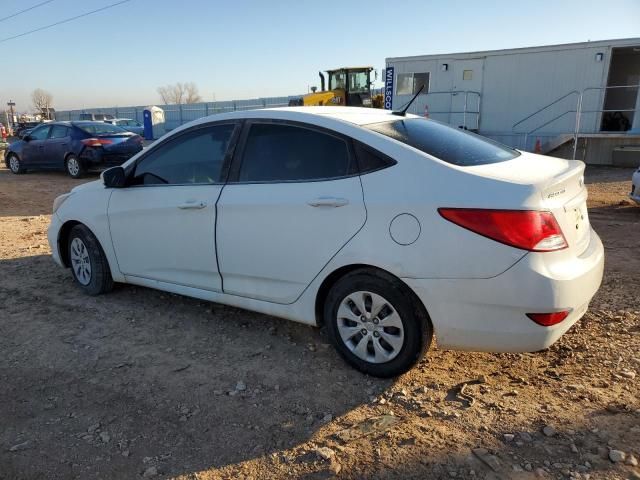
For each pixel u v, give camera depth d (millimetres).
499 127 16969
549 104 16016
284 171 3441
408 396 3023
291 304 3471
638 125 15273
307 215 3244
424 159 2963
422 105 18062
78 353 3680
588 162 16109
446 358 3473
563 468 2379
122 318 4273
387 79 18641
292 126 3469
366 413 2883
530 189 2693
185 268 3996
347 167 3184
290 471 2447
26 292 4914
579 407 2846
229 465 2504
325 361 3479
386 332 3113
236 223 3578
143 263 4281
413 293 2955
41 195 11203
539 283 2646
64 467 2518
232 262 3670
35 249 6488
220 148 3793
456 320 2842
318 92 22250
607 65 14961
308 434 2717
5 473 2484
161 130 32438
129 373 3389
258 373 3352
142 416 2914
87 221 4598
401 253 2914
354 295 3174
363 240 3037
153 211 4070
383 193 2986
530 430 2660
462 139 3547
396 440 2631
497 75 16656
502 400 2947
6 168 17031
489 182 2771
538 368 3311
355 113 3596
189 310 4414
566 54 15484
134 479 2426
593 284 2943
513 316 2727
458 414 2826
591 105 15406
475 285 2752
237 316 4270
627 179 12914
